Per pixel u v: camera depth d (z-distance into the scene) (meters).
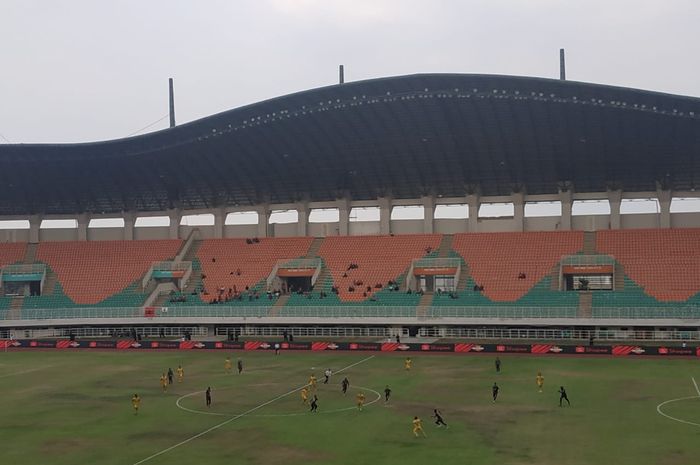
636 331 83.94
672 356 75.94
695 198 104.06
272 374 68.88
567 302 89.88
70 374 70.88
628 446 40.34
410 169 107.38
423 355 80.94
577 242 101.88
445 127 95.94
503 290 95.00
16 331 98.81
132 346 90.94
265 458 39.38
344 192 114.31
